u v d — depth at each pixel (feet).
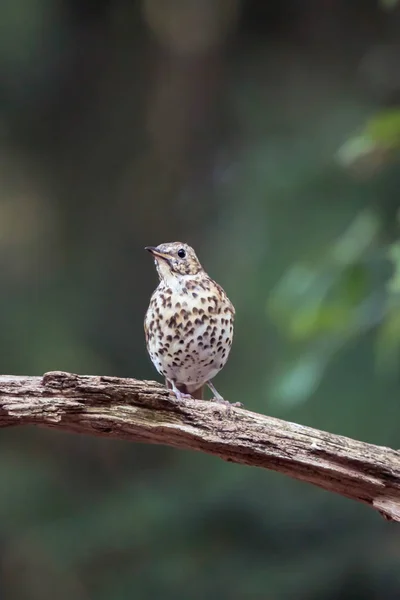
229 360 44.19
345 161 24.44
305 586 35.68
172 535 39.17
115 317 51.08
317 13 51.42
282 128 48.01
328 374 37.96
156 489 42.11
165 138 53.52
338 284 26.00
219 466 41.98
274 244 40.50
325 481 19.20
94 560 39.04
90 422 18.57
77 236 52.49
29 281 50.90
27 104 52.19
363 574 35.63
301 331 26.63
